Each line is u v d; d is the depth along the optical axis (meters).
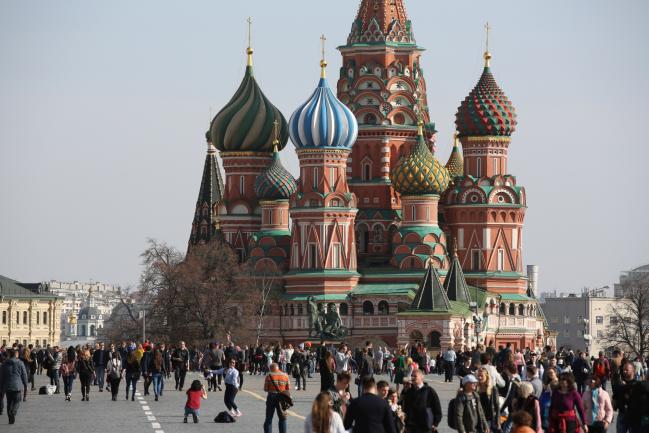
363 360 94.75
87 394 104.50
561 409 62.19
